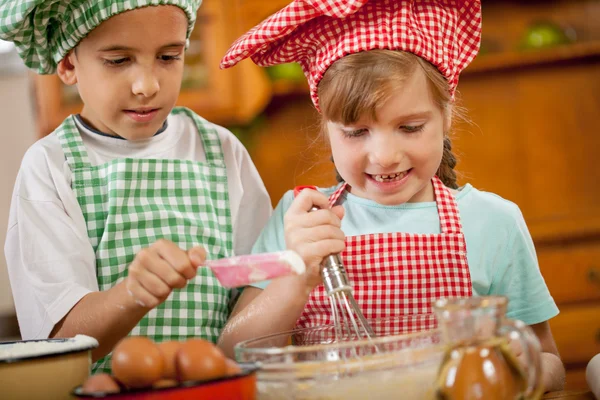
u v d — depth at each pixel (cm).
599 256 273
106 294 105
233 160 138
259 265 82
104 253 121
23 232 117
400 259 118
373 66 104
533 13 295
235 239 135
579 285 272
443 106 110
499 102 298
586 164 296
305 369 75
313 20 111
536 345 71
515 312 121
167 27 114
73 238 118
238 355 83
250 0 269
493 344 73
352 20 107
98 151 128
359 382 75
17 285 118
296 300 109
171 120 137
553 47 284
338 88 105
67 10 116
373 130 105
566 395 99
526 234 126
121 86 115
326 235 101
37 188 121
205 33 270
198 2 125
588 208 296
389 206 126
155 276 90
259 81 272
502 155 298
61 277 113
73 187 124
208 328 125
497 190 298
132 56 114
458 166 299
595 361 97
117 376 70
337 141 110
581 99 296
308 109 301
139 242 123
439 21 109
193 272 90
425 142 107
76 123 130
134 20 111
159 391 65
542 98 296
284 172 302
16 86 298
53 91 260
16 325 273
